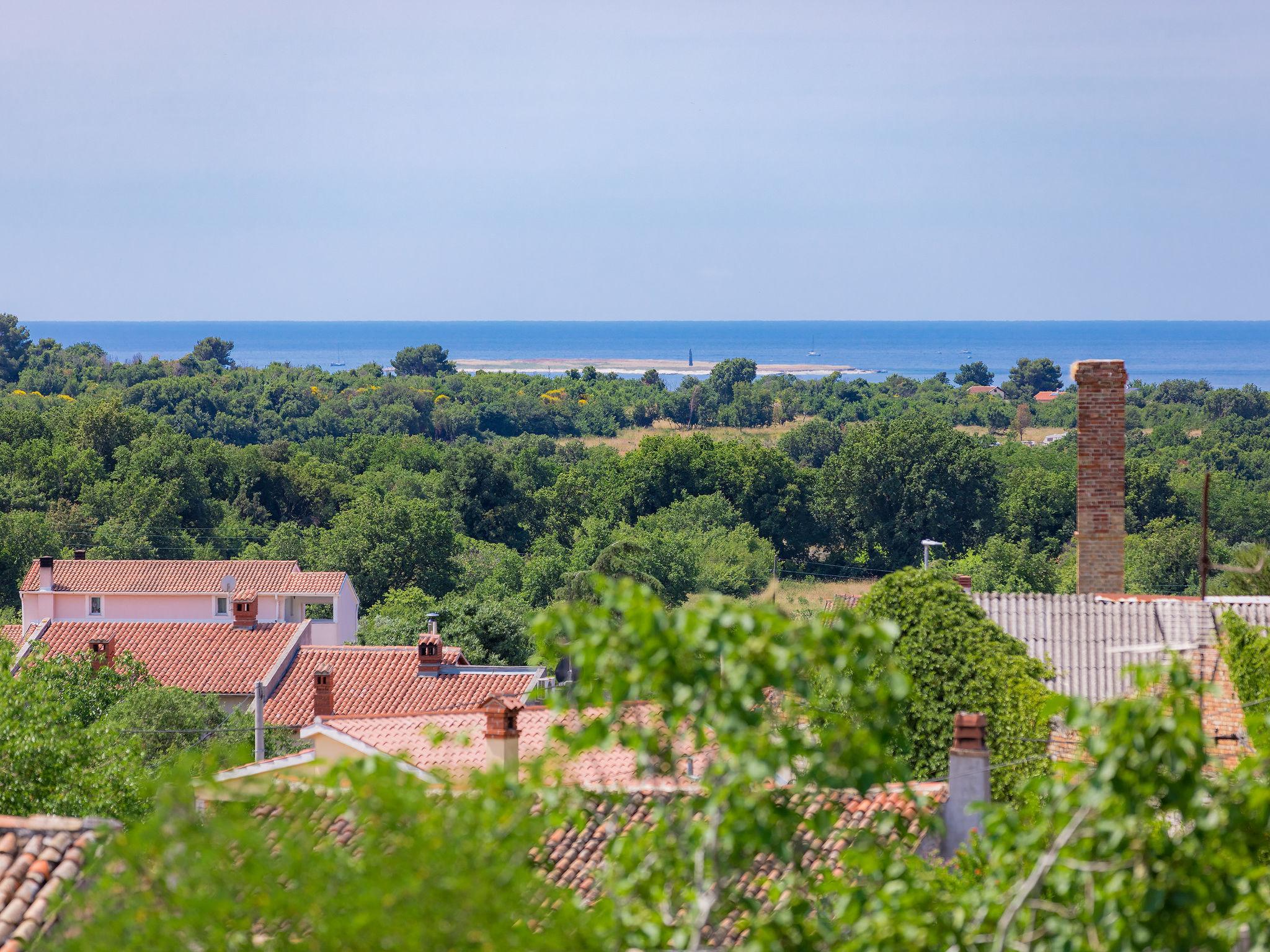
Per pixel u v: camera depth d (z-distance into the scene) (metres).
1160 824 28.70
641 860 26.31
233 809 24.50
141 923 23.23
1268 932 23.92
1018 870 26.56
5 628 151.88
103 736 65.25
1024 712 60.44
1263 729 51.62
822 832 25.86
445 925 22.28
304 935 24.75
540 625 24.97
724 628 24.20
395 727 76.25
